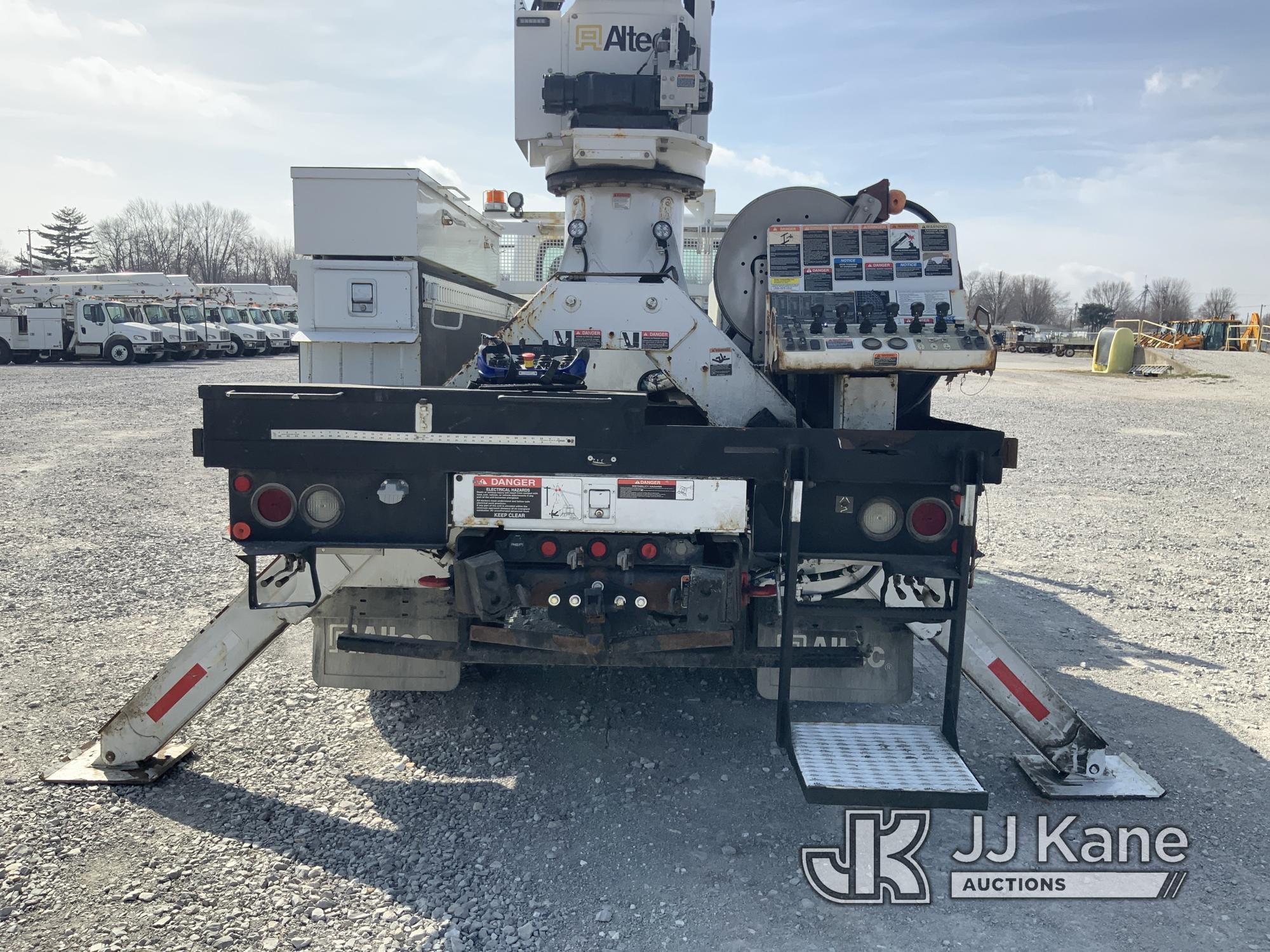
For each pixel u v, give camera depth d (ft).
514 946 9.20
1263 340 158.81
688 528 10.94
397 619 12.85
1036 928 9.75
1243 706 15.74
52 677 16.16
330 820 11.53
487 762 13.17
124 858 10.60
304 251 14.62
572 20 16.11
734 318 13.82
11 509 30.19
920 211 14.01
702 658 11.58
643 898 10.05
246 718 14.56
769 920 9.75
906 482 10.77
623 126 15.74
